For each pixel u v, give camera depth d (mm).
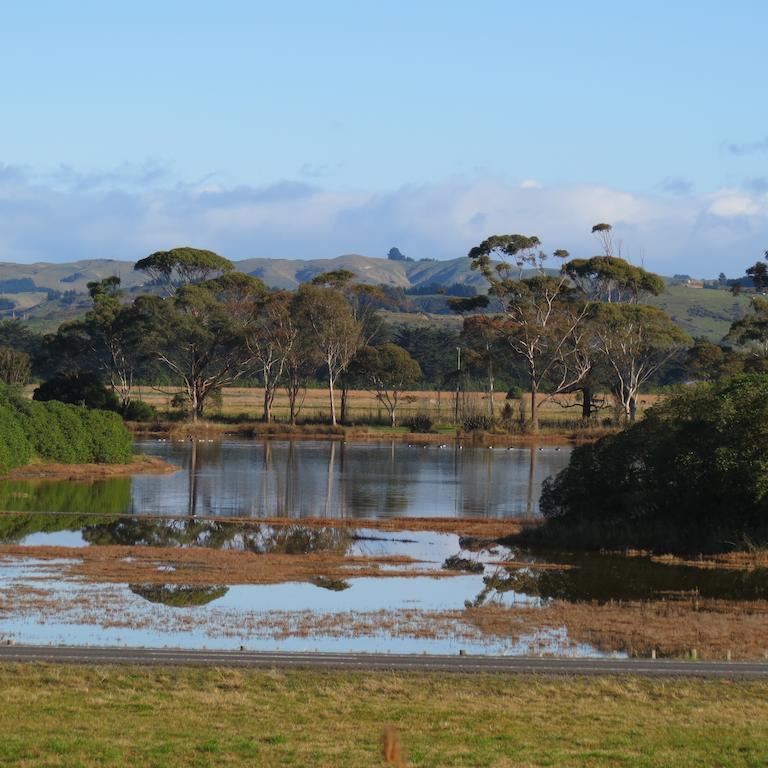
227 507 72938
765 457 55500
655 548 56750
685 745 22859
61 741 21906
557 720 24578
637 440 62062
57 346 164625
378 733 23234
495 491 86000
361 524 65750
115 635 34094
